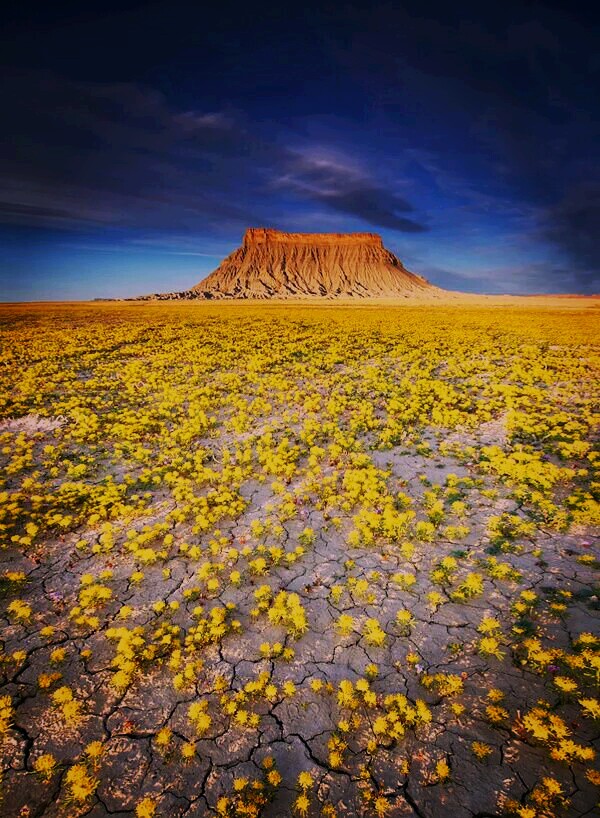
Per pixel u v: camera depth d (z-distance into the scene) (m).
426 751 3.18
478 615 4.44
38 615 4.72
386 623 4.41
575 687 3.40
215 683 3.79
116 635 4.23
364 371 16.98
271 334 29.61
